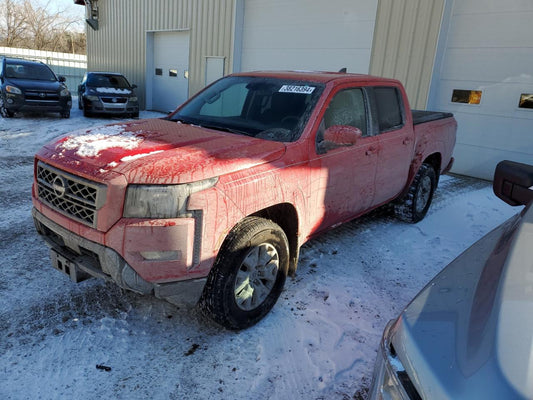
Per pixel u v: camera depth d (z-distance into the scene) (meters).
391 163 4.36
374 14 9.30
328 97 3.51
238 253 2.67
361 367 2.69
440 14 8.23
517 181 2.42
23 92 11.75
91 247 2.45
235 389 2.43
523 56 7.52
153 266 2.38
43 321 2.90
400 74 9.05
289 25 11.17
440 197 6.86
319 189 3.36
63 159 2.68
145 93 17.25
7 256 3.79
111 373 2.48
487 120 8.16
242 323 2.87
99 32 19.73
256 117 3.60
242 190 2.64
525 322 1.16
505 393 0.98
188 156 2.62
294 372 2.60
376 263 4.22
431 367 1.14
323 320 3.14
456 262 1.74
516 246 1.57
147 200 2.35
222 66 13.17
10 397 2.26
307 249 4.40
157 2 15.59
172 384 2.43
